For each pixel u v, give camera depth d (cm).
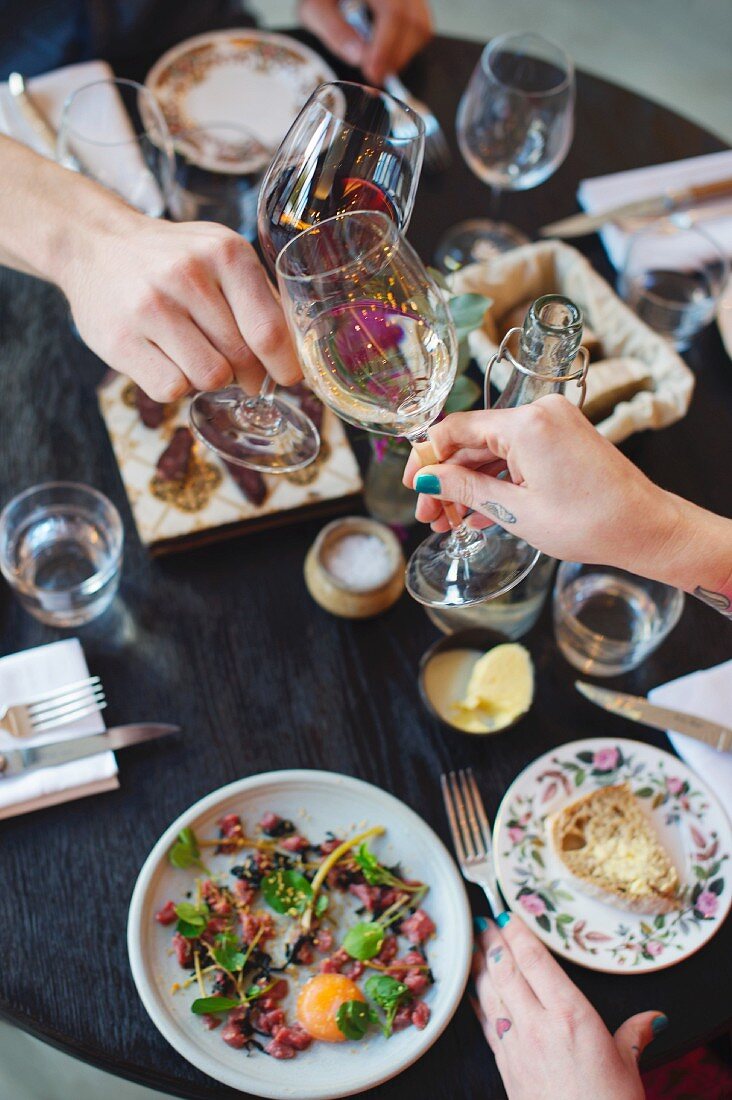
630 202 125
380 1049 87
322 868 92
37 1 133
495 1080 88
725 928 93
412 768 98
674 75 244
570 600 104
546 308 75
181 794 96
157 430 109
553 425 77
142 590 104
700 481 111
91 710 97
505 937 90
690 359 118
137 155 111
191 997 89
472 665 101
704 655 104
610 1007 90
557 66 123
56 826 94
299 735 99
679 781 96
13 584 99
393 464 101
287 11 239
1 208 96
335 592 101
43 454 109
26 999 88
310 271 80
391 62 130
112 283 90
